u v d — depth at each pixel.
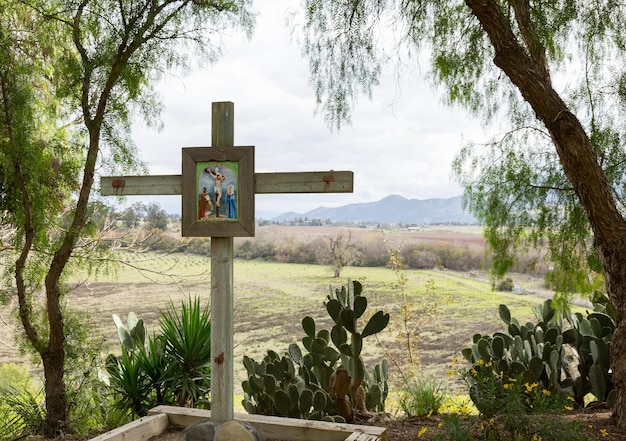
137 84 4.49
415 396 4.63
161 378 4.88
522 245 4.73
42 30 4.89
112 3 4.47
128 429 3.46
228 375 3.51
